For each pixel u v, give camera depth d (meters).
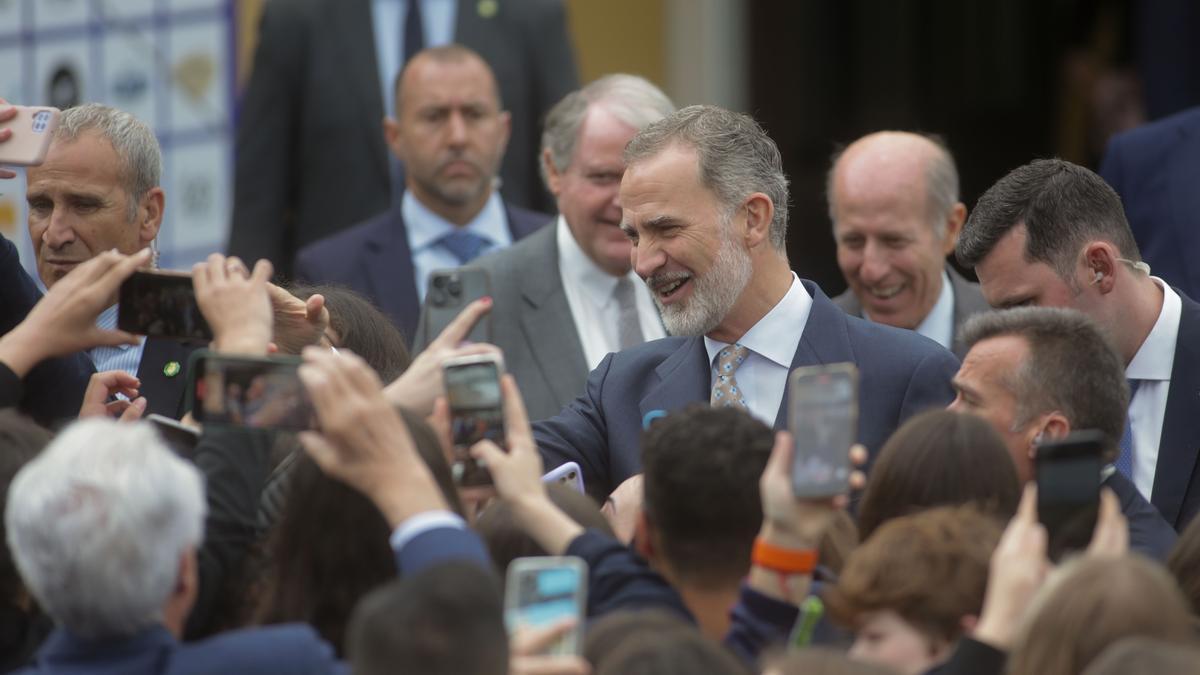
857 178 22.61
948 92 38.62
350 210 28.75
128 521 11.20
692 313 17.69
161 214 20.20
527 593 11.23
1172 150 24.31
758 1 38.50
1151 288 18.77
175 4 31.92
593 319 22.75
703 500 13.18
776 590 12.16
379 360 19.30
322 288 19.67
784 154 38.81
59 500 11.20
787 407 17.69
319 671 11.62
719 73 38.19
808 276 38.72
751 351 17.94
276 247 28.75
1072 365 15.91
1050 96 37.47
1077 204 18.39
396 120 26.77
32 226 19.81
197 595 13.21
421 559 11.73
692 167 17.61
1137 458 18.62
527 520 13.05
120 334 14.48
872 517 14.29
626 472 18.09
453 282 14.52
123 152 19.62
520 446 13.18
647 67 38.00
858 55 38.91
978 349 16.19
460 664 10.38
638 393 18.42
